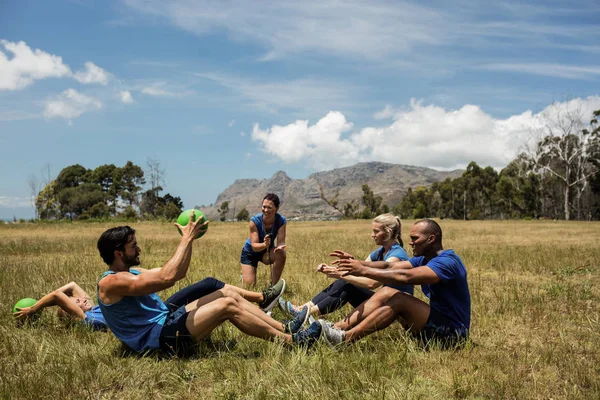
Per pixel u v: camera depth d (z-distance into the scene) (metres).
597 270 10.17
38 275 8.54
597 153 71.31
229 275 8.88
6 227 30.81
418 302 4.77
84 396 3.75
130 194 112.81
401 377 4.10
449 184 96.94
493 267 10.83
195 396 3.85
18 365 4.31
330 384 3.94
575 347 4.97
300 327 4.86
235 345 4.91
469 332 5.13
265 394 3.72
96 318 5.46
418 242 4.84
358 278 5.32
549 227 31.77
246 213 102.94
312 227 32.75
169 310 4.73
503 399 3.72
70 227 31.52
